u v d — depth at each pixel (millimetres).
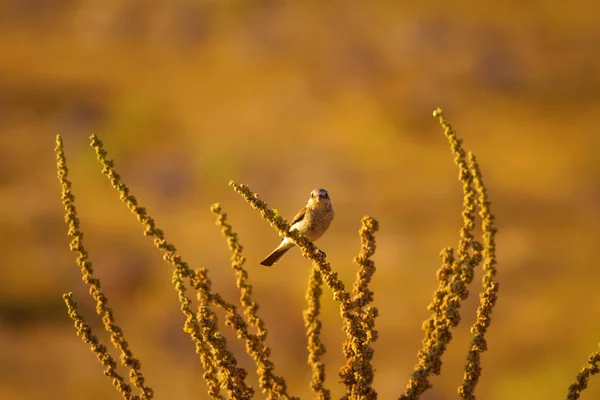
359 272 5234
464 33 62250
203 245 30469
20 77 55969
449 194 37125
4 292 23562
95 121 49312
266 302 23406
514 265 27766
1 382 19109
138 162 42812
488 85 55562
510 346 21578
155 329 21672
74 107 50938
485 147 46438
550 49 62500
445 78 55594
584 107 53125
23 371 19469
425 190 37531
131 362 5047
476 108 52250
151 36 66688
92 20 67438
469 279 5047
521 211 35156
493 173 41375
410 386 5004
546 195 37000
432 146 46062
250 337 5223
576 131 48812
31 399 18641
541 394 19312
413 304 24328
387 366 20531
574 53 61219
